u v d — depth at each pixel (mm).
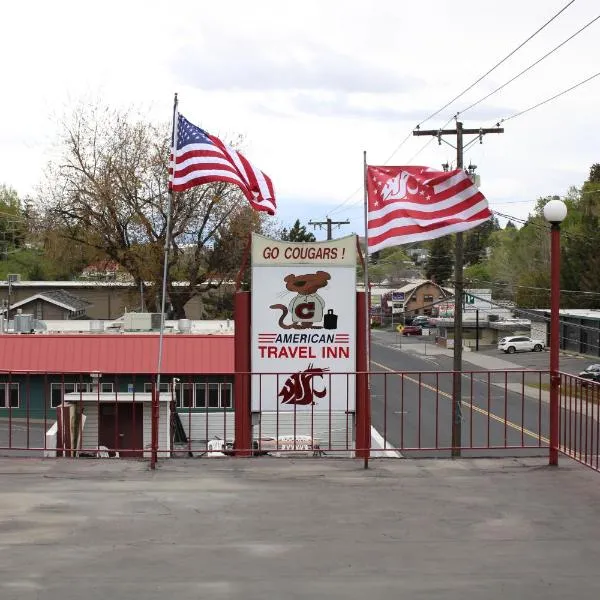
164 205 47531
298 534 6453
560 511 7086
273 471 8375
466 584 5457
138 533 6445
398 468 8523
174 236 47781
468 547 6180
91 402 17734
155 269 48000
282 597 5219
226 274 50281
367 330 11234
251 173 12891
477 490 7727
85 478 8047
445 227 10094
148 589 5340
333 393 12703
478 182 23781
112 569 5688
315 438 13562
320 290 12703
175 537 6359
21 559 5867
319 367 12703
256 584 5434
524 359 63188
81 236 48562
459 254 25016
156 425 8492
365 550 6098
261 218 49281
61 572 5629
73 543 6207
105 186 47344
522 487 7832
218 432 21688
